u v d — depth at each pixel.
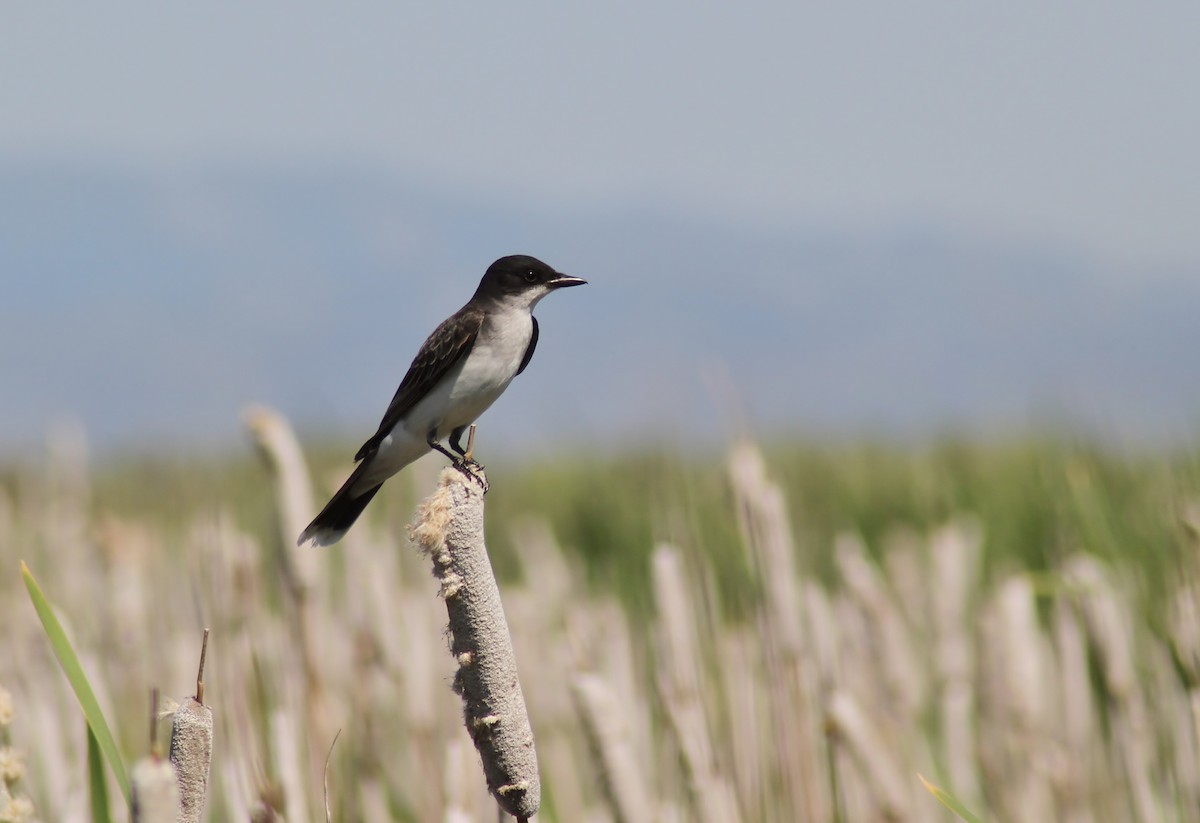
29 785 8.34
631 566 14.37
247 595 9.09
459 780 7.33
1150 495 12.08
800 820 9.04
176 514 17.41
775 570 9.23
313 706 8.55
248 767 8.16
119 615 10.96
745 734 9.34
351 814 8.63
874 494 17.95
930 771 10.38
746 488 9.32
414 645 9.57
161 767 4.08
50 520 15.62
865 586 10.96
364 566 9.59
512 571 17.45
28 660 9.62
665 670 8.57
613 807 6.76
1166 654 9.80
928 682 12.35
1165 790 9.60
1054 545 13.52
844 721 8.81
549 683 11.89
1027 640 9.73
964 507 16.69
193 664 10.55
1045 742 9.91
